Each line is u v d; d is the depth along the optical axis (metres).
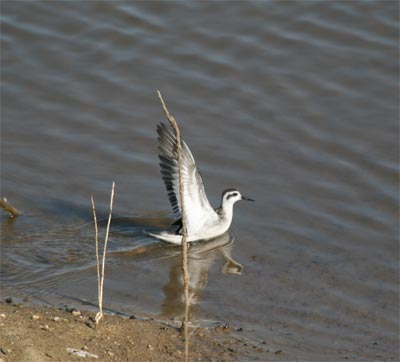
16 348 11.29
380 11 23.92
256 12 24.05
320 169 19.17
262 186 18.69
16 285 14.83
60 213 17.62
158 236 16.75
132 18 23.78
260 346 13.17
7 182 18.41
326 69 22.17
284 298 15.05
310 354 13.16
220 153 19.53
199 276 15.74
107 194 18.33
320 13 23.98
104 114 20.61
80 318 13.30
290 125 20.45
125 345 12.38
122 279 15.43
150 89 21.44
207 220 17.00
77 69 22.05
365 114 20.80
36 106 20.78
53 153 19.39
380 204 18.12
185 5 24.28
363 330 14.14
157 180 18.80
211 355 12.56
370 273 15.98
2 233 16.75
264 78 21.89
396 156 19.53
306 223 17.58
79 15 23.80
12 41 22.81
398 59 22.38
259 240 17.11
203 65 22.28
